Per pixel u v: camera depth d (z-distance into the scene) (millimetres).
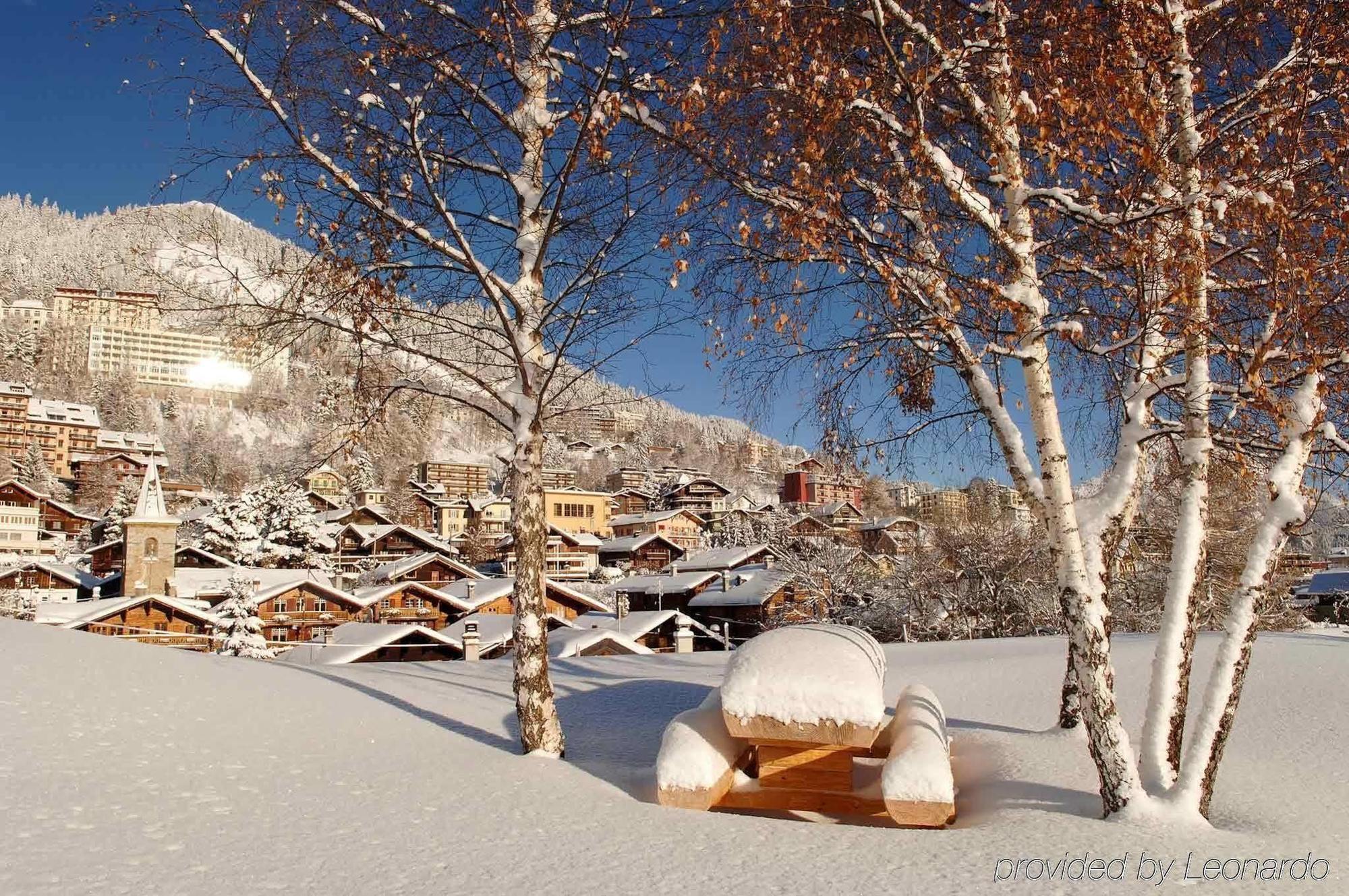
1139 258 6254
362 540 54031
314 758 6379
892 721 7133
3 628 9148
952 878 4027
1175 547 5922
